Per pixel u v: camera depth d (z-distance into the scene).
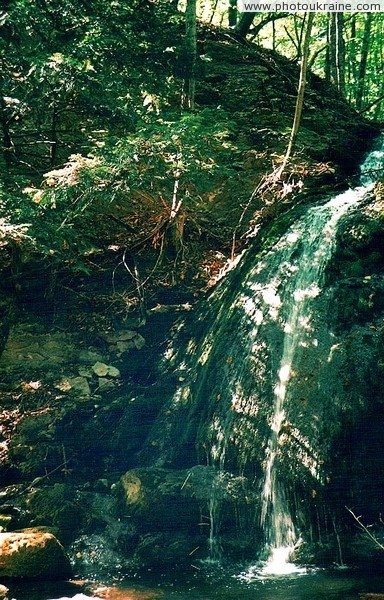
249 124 10.30
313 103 11.56
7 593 4.51
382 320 5.48
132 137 6.93
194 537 5.27
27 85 7.07
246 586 4.56
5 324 7.96
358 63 16.77
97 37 7.13
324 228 6.54
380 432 5.06
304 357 5.59
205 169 7.18
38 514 5.65
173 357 7.39
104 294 8.44
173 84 8.77
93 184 6.76
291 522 5.12
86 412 6.92
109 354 7.76
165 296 8.30
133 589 4.59
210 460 5.89
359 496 5.00
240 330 6.53
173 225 8.35
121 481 5.74
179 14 9.93
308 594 4.34
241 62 12.24
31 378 7.39
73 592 4.57
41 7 7.18
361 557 4.88
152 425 6.61
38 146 8.80
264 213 8.19
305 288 6.16
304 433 5.19
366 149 10.16
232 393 6.05
